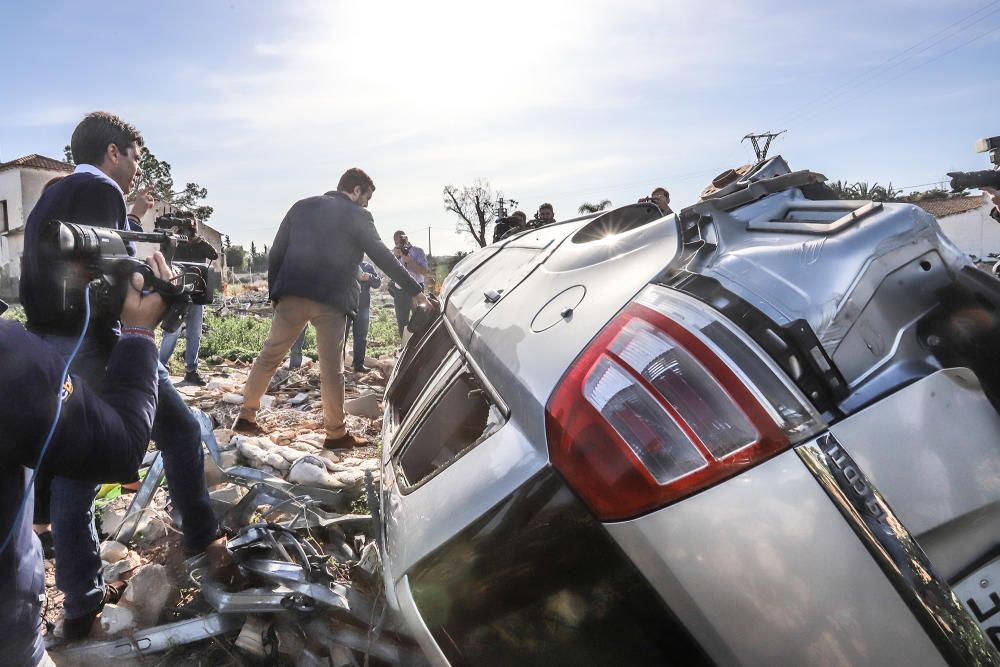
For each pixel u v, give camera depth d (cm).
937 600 134
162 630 245
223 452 400
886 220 168
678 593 137
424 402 255
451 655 170
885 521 137
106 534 343
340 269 456
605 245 211
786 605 133
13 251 3628
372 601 241
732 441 140
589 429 149
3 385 123
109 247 156
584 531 151
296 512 327
